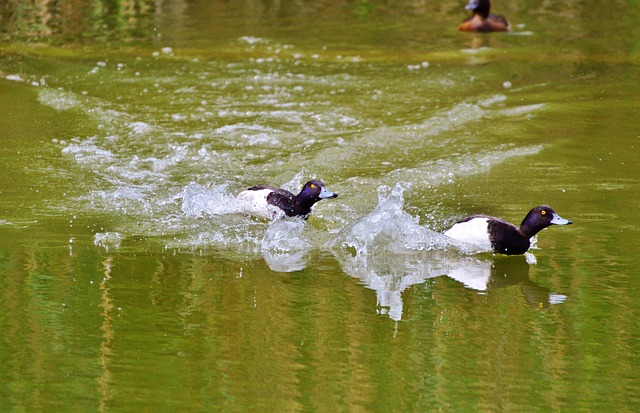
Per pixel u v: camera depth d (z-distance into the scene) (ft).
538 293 35.04
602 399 26.71
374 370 28.37
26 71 71.10
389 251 40.19
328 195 43.14
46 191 46.75
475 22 87.51
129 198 46.16
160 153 53.57
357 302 33.96
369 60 76.38
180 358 28.91
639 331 31.35
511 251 39.29
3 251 38.55
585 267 37.70
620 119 60.34
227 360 28.84
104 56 76.43
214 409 25.75
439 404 26.22
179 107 63.05
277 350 29.60
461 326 31.91
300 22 91.71
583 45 81.61
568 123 59.57
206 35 85.10
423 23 91.86
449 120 60.13
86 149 53.67
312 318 32.35
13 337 30.27
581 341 30.66
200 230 42.14
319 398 26.43
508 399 26.63
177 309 32.89
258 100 64.80
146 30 86.63
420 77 70.90
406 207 45.24
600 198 46.11
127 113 61.26
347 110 62.49
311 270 37.58
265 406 25.96
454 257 39.52
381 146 55.06
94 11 94.22
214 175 50.26
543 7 99.40
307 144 55.42
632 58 76.79
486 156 52.95
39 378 27.53
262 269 37.42
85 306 32.99
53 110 61.31
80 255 38.40
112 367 28.27
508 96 65.98
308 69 73.36
